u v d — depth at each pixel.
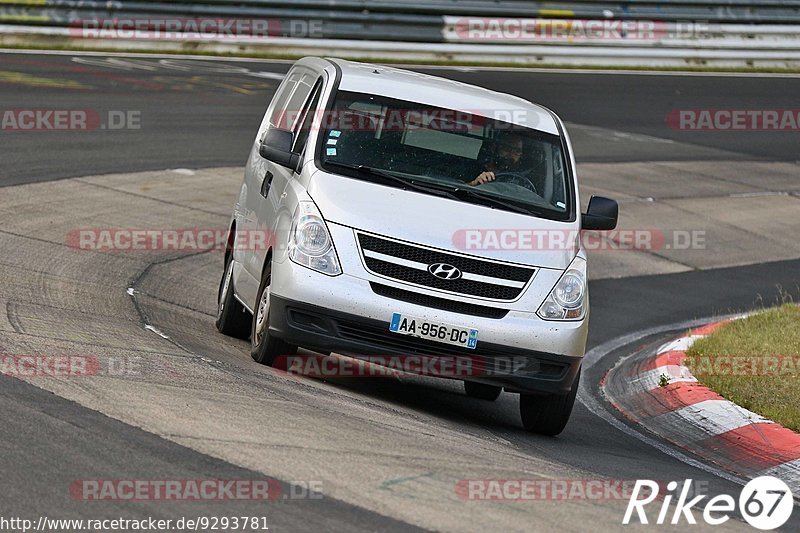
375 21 67.69
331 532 11.51
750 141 60.34
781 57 78.31
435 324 17.80
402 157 19.70
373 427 15.95
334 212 18.23
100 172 37.28
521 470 15.12
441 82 22.48
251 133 46.56
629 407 22.34
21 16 61.84
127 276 26.17
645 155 53.62
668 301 33.16
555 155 20.72
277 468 13.24
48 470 12.27
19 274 23.83
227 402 15.74
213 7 65.06
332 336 17.88
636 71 73.75
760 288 36.06
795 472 18.12
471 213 18.73
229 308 22.17
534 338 18.09
